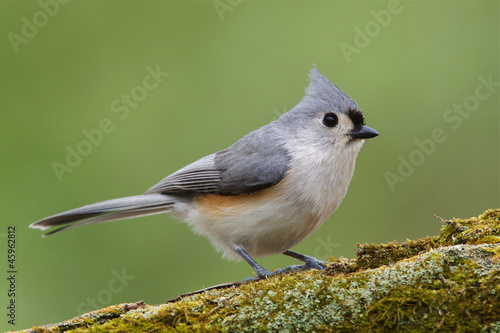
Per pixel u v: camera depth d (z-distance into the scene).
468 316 4.50
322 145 7.73
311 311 4.88
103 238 11.20
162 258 11.22
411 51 12.00
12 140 11.46
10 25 12.14
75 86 12.09
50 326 5.17
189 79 12.34
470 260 4.77
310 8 12.70
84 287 10.77
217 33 12.74
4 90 11.72
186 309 5.14
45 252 10.82
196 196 8.43
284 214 7.51
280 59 12.36
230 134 11.89
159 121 11.95
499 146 11.34
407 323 4.63
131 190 11.44
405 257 5.77
